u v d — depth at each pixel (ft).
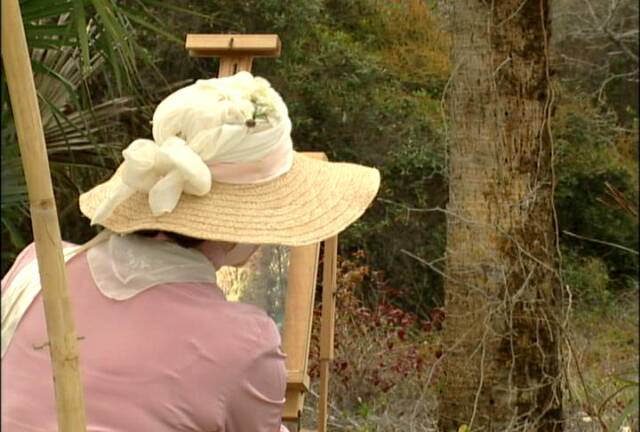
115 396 7.60
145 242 8.04
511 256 15.52
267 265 11.00
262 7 28.48
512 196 15.51
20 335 8.00
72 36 13.91
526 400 15.51
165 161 7.78
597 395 16.85
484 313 15.57
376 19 30.91
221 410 7.68
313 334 17.58
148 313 7.80
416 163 30.01
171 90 25.00
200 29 27.68
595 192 39.58
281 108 8.28
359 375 20.13
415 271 31.12
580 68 39.01
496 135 15.48
